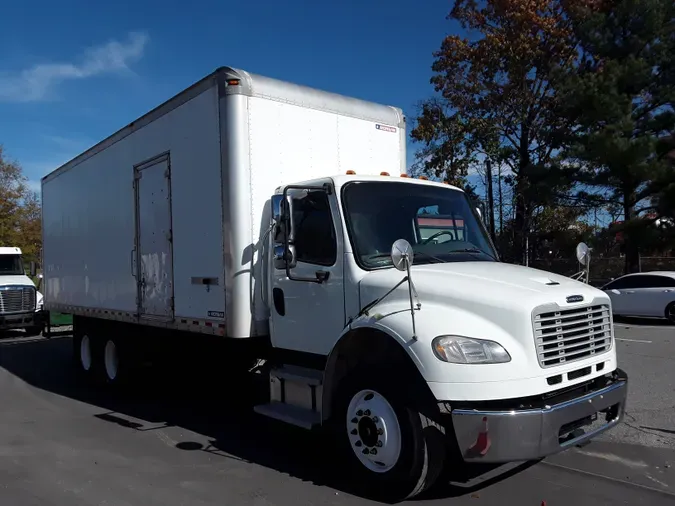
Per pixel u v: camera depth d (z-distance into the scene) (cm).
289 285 581
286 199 561
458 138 2770
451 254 566
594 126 2325
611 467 538
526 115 2673
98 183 933
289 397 574
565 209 2662
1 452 625
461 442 413
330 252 540
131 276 825
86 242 984
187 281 683
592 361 472
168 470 558
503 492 484
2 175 3862
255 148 614
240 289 602
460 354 420
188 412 787
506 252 2748
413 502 467
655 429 643
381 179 574
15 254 1930
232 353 721
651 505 456
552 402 430
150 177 769
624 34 2350
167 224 728
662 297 1647
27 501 488
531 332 430
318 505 467
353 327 483
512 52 2608
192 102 666
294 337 577
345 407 500
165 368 841
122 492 504
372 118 729
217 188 623
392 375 461
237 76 605
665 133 2266
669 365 1005
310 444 635
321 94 679
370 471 475
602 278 2609
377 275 503
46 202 1197
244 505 471
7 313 1733
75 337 1100
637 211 2395
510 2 2606
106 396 907
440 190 613
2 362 1279
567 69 2469
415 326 441
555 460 556
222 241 614
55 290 1146
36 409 828
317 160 667
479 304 443
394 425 459
